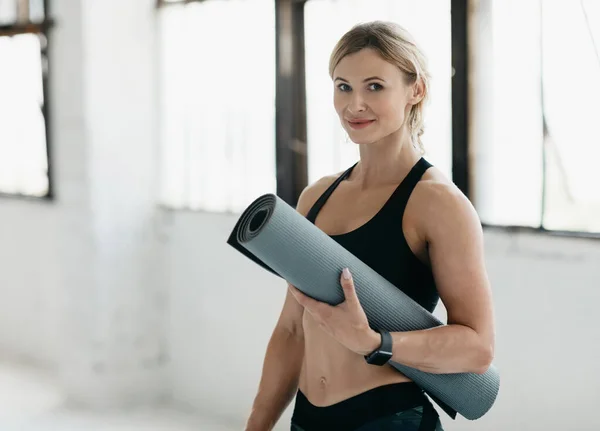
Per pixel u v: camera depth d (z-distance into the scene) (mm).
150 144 4410
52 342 5078
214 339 4199
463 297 1403
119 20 4273
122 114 4309
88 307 4297
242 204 4090
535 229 2879
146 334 4422
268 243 1349
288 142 3795
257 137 4004
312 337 1579
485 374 1492
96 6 4195
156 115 4426
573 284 2777
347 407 1487
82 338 4332
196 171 4293
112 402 4352
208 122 4215
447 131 3174
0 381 4859
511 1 2920
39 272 5113
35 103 5031
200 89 4230
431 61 3186
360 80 1441
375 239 1472
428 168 1491
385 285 1413
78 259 4316
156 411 4328
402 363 1381
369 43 1439
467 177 3051
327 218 1604
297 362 1735
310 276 1367
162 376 4473
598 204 2783
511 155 2977
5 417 4195
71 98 4270
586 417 2770
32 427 4043
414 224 1447
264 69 3941
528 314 2896
